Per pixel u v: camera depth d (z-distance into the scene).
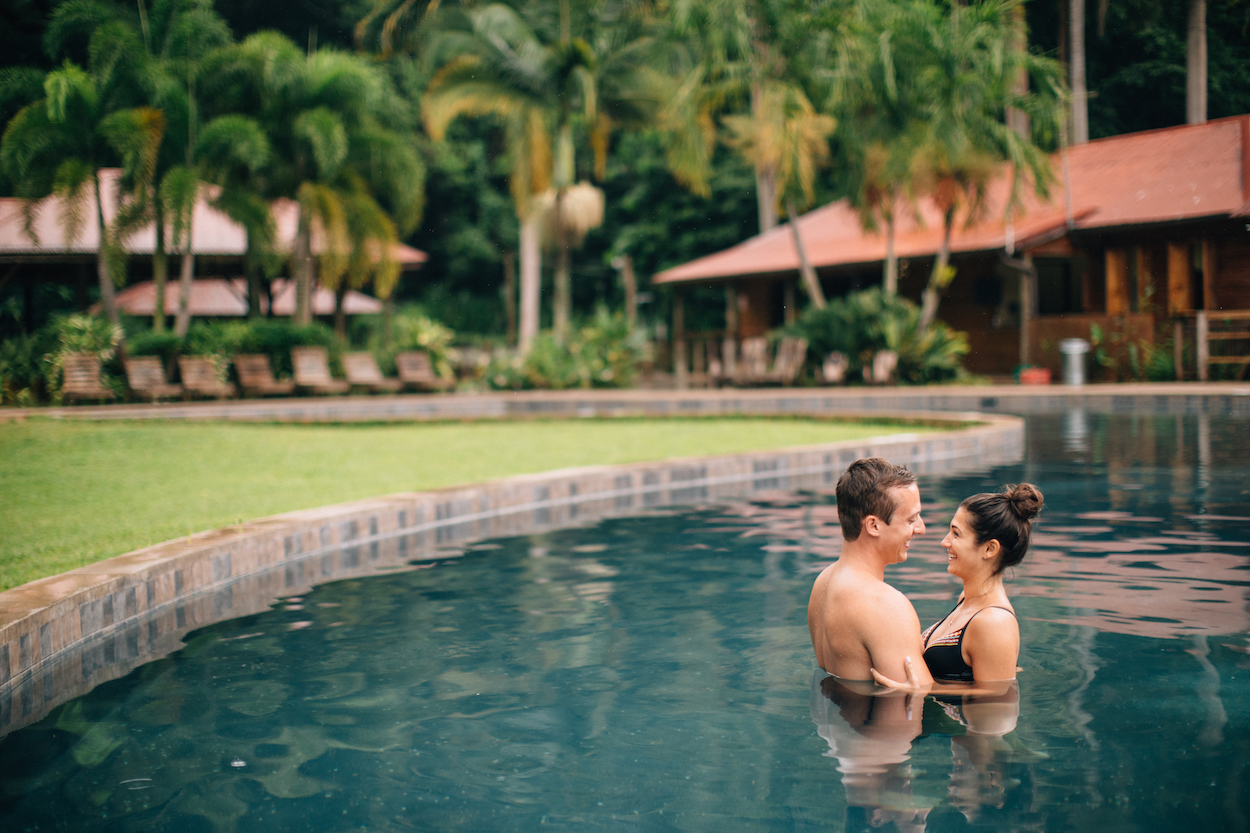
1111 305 23.80
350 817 2.55
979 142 22.78
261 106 24.00
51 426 15.59
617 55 27.50
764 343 25.61
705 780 2.69
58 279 28.39
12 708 3.59
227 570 5.89
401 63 41.47
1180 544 6.01
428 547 6.77
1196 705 3.20
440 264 47.34
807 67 24.78
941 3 24.36
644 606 4.87
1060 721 3.06
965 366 26.61
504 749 3.00
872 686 3.46
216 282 31.55
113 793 2.76
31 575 5.34
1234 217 21.31
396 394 24.05
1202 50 28.47
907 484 3.52
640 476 9.30
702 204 42.00
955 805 2.48
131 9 25.12
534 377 25.20
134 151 21.05
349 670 3.93
